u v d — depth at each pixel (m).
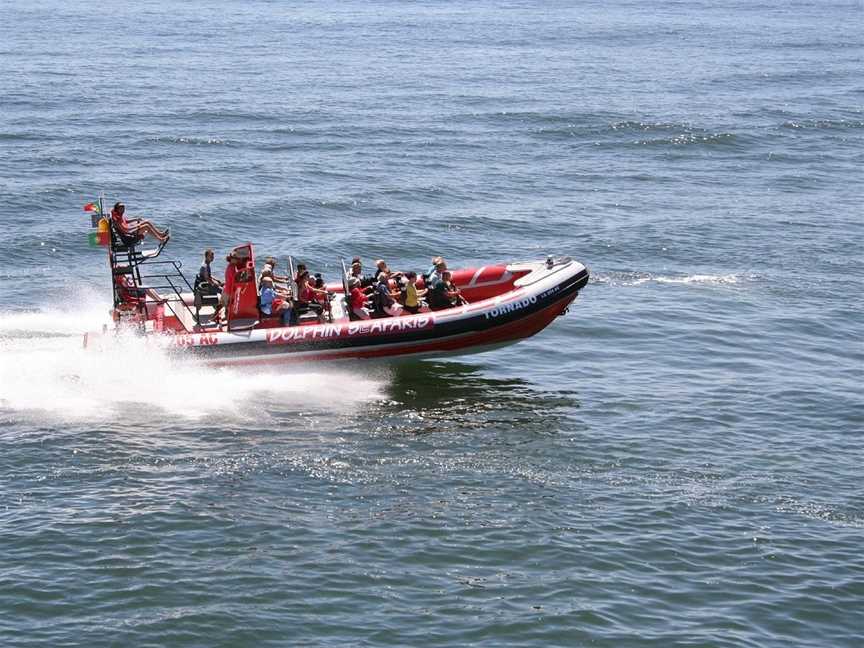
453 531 18.19
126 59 94.56
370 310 24.95
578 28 146.88
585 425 22.88
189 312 24.75
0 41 107.06
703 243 39.00
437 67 95.44
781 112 72.94
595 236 39.62
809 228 41.75
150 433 21.67
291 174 49.12
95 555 17.08
